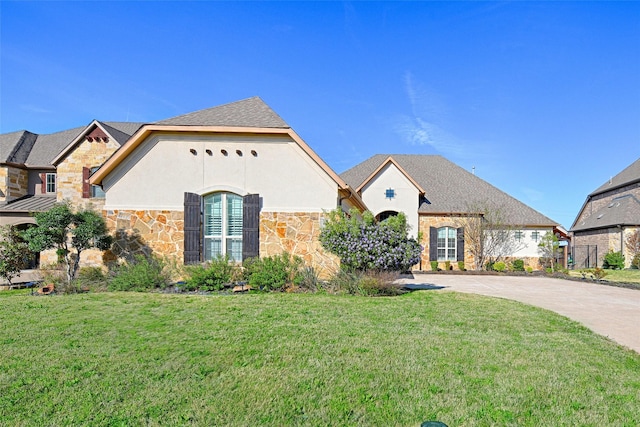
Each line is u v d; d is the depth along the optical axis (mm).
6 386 4707
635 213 30375
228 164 14516
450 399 4539
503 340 7051
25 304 9789
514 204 27203
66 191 20719
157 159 14523
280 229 14336
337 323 8078
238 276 13062
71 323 7824
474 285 17062
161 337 6875
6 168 22562
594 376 5332
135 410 4148
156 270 12789
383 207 25641
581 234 37125
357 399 4496
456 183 29094
